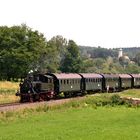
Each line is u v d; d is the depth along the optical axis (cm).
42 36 15038
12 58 13412
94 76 8375
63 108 5562
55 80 6869
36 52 14350
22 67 13525
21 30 14112
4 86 9669
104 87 8838
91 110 5666
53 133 3553
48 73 6900
